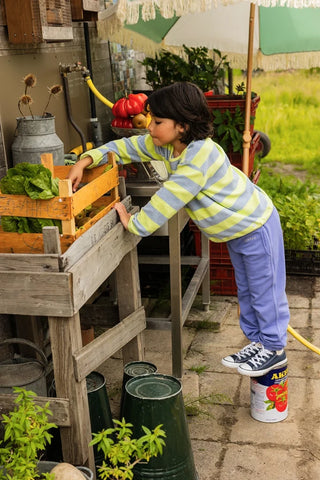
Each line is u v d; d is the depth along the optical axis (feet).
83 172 9.36
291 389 11.04
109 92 15.74
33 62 10.84
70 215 7.34
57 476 7.05
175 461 8.16
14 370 8.58
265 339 9.70
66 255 7.12
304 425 9.98
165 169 10.78
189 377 11.46
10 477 6.57
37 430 6.95
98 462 8.53
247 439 9.64
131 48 16.78
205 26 16.53
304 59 15.74
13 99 10.08
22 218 7.50
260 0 11.03
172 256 10.78
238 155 14.69
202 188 8.57
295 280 16.20
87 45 13.44
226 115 14.17
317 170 26.27
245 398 10.81
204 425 10.03
